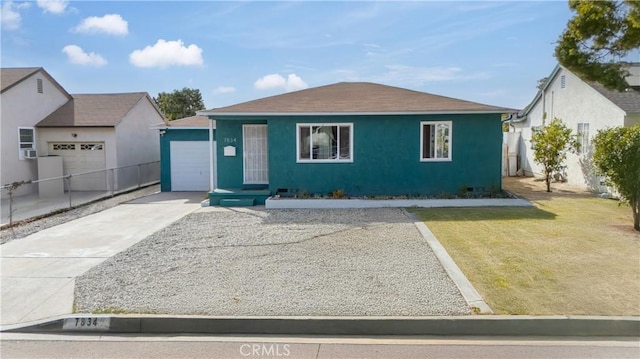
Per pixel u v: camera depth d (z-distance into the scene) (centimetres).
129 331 498
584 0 1119
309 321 483
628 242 788
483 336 467
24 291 611
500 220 1016
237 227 1009
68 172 1856
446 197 1307
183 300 552
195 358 427
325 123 1375
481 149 1359
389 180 1378
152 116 2238
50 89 1922
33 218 1197
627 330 462
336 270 662
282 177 1396
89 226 1078
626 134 872
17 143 1727
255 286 598
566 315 477
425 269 656
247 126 1507
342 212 1182
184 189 1825
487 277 609
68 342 473
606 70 1141
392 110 1329
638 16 1030
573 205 1207
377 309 507
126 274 674
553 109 1844
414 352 430
